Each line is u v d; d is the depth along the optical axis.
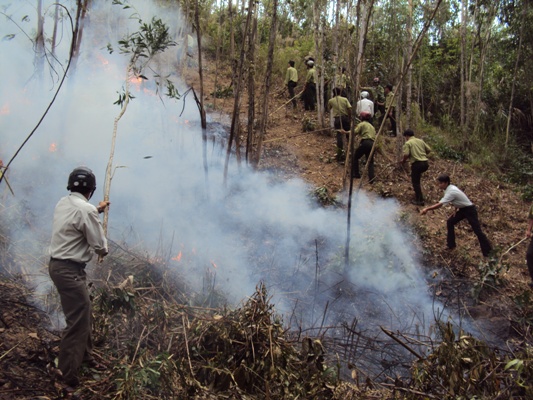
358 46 10.43
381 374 5.41
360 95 11.45
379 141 11.30
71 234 4.30
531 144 14.21
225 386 4.35
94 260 6.10
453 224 8.64
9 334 4.77
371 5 7.72
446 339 4.45
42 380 4.32
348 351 5.71
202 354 4.77
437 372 4.46
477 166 12.48
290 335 5.66
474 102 14.20
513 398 4.25
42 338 4.86
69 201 4.38
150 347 4.96
